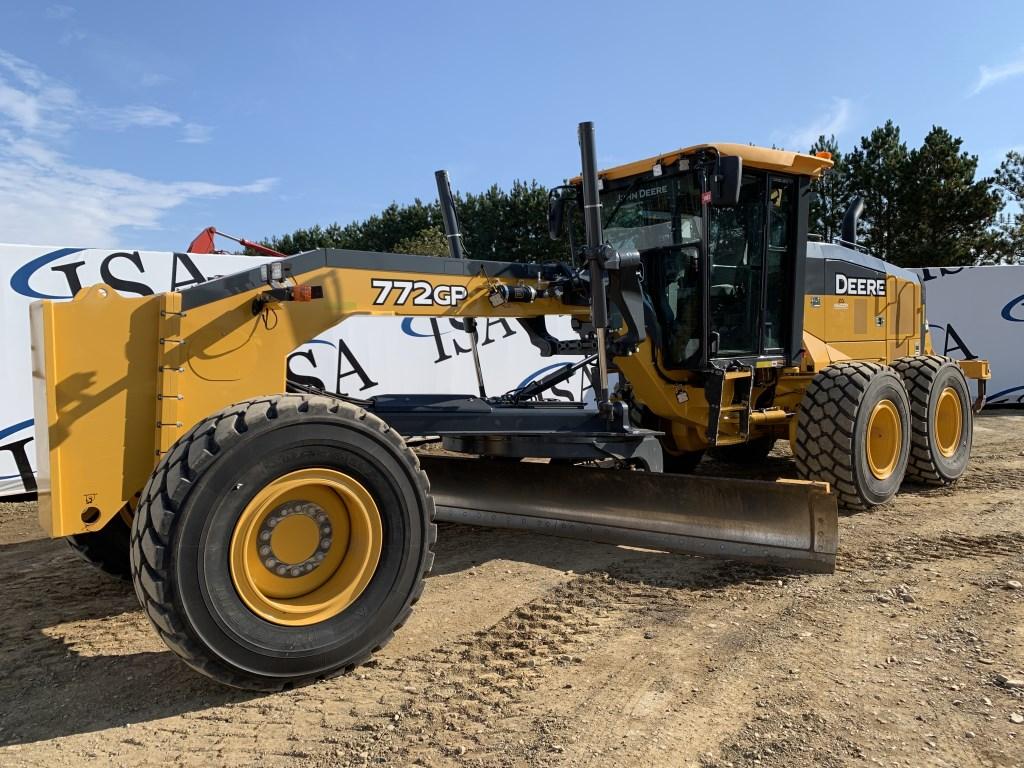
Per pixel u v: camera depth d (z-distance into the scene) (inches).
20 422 257.4
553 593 152.8
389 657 124.0
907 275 289.0
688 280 201.6
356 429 115.6
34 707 110.3
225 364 125.9
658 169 195.6
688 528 159.5
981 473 273.6
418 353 336.8
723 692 108.7
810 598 145.3
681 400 207.8
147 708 109.0
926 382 242.5
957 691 106.3
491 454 184.9
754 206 208.8
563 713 104.0
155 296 120.3
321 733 100.4
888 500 221.1
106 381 115.2
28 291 258.5
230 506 105.3
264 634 108.0
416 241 1289.4
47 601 156.4
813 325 238.7
